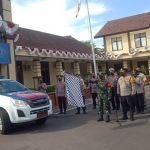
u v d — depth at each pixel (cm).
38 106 784
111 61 3175
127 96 821
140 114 934
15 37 1416
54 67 2362
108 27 3269
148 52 2827
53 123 900
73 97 994
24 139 688
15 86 901
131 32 3030
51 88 1812
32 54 1714
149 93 1797
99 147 550
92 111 1140
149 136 604
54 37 2595
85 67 2941
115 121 829
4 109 768
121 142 574
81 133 699
